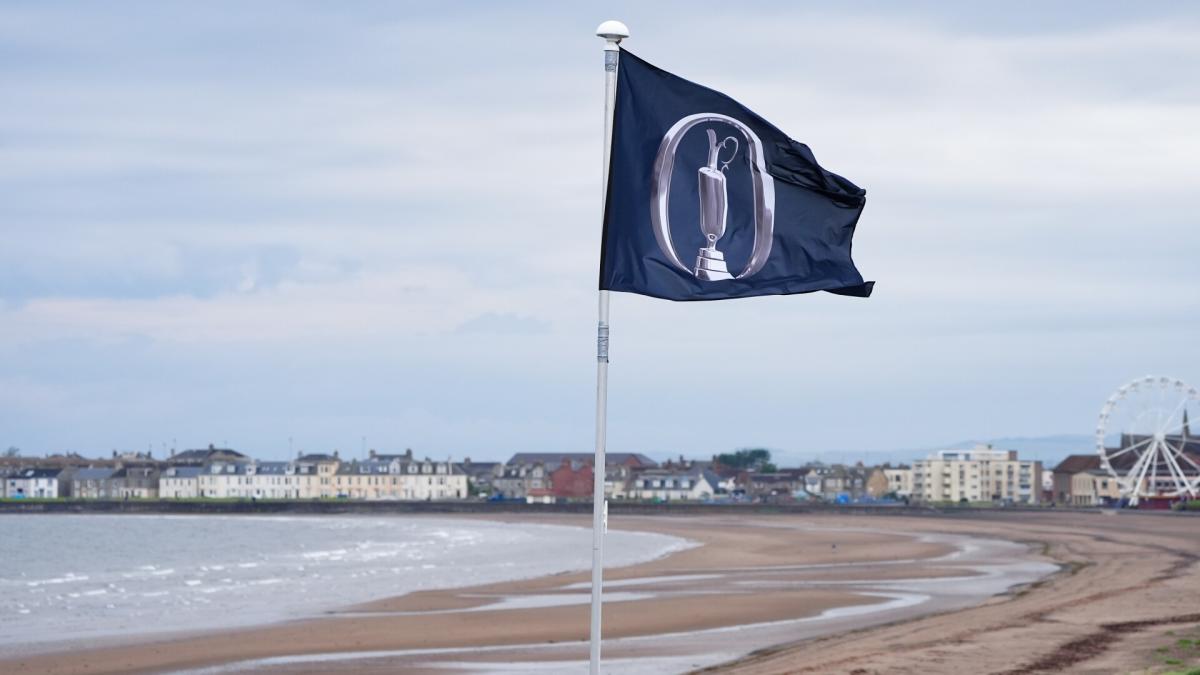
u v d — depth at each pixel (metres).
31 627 38.19
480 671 27.19
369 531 145.25
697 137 13.52
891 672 20.66
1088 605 33.22
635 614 38.78
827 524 136.25
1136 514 152.00
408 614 40.06
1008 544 85.00
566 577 57.16
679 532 118.38
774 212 13.72
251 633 35.38
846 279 13.81
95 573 72.31
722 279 13.48
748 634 32.50
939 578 52.38
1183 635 24.25
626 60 13.38
